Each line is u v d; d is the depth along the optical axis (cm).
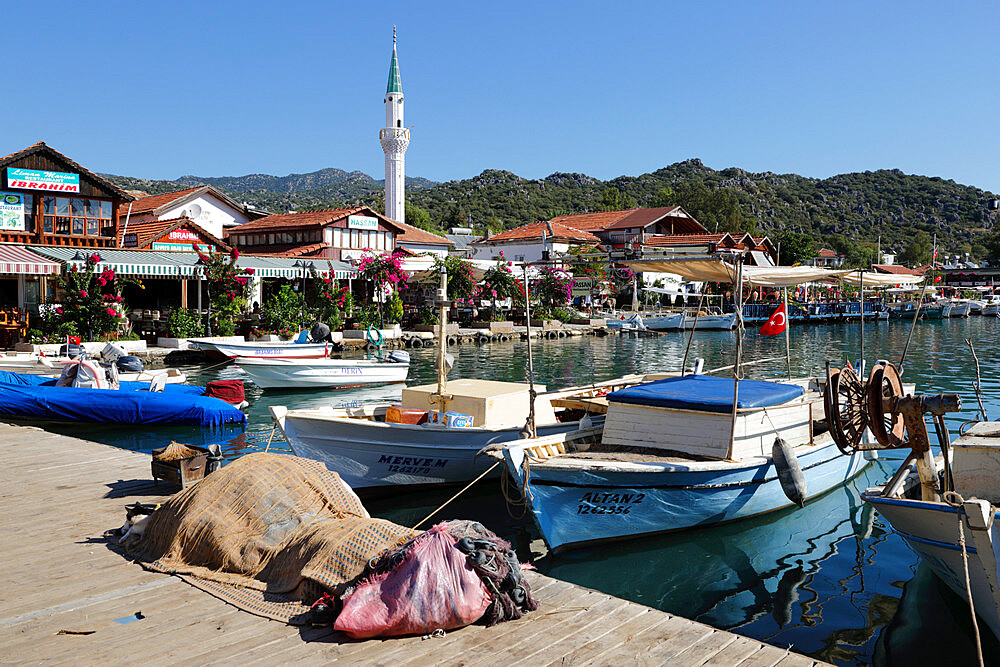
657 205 13150
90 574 689
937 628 754
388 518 1105
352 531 649
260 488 741
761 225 18500
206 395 1770
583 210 16475
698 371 1402
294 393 2230
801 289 6794
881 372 801
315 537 655
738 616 791
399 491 1188
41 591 649
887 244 17650
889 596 839
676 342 4112
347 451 1122
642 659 542
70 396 1602
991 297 7938
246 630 575
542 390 1324
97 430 1625
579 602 643
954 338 4500
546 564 934
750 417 1073
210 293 3247
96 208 3400
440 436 1153
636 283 5594
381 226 5006
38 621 589
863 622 773
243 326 3262
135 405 1611
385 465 1148
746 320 5303
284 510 726
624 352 3491
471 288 4022
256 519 716
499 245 6712
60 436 1357
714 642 571
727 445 1037
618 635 580
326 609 584
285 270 3666
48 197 3253
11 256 2777
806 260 7675
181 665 519
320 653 539
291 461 787
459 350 3562
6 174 3117
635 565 934
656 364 2983
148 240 3597
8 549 759
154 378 1816
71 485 1013
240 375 2509
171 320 3031
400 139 7788
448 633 577
